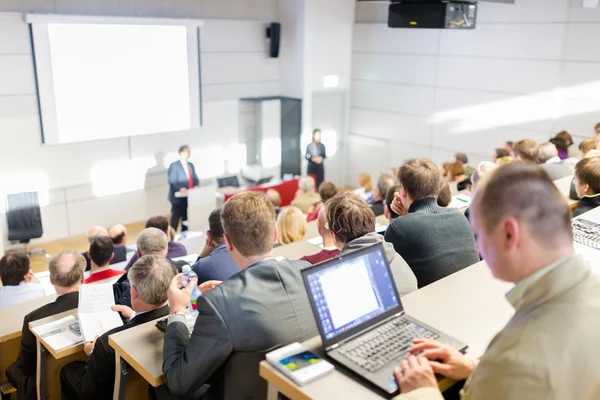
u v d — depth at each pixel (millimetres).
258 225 1816
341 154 9992
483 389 1112
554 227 1085
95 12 7238
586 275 1104
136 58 7652
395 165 9305
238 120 9016
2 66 6664
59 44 6973
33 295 3746
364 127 9672
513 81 7523
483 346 1423
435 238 2326
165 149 8289
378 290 1526
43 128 7078
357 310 1461
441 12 5730
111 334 2090
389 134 9289
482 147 8070
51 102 7066
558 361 1043
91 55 7262
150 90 7883
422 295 1694
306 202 6496
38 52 6828
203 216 7586
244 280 1715
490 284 1774
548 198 1087
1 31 6566
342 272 1461
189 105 8320
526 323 1101
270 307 1679
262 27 8984
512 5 7332
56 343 2432
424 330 1470
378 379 1266
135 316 2271
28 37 6785
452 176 5965
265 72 9203
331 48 9211
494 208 1113
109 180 7844
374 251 1552
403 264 2084
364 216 2113
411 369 1243
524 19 7250
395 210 2855
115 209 8016
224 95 8766
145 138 8055
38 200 7016
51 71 6984
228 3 8500
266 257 1860
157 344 1931
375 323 1488
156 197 8391
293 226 3871
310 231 4281
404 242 2350
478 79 7906
